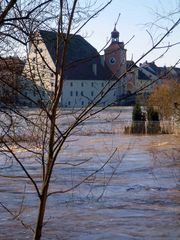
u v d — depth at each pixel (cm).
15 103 348
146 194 1895
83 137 4603
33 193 1839
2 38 341
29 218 1465
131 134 5084
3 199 1745
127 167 2672
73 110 358
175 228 1368
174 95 4216
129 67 342
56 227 1375
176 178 2284
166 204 1706
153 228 1366
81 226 1393
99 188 1994
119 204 1712
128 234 1314
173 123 5053
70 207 1645
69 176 2270
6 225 1375
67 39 327
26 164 2325
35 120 349
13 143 359
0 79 346
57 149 341
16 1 303
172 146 3659
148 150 3506
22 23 328
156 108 5147
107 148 3619
